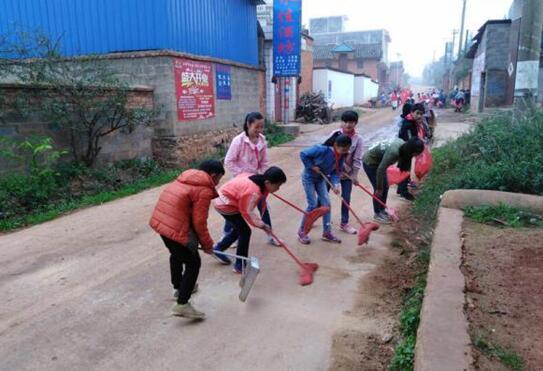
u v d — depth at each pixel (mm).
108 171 9125
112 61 10562
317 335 3664
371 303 4164
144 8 10336
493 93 22609
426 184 7977
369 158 6402
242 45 14484
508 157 6805
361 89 37344
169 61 10312
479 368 2621
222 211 4590
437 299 3410
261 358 3379
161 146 10719
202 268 5008
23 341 3623
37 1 10914
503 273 3865
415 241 5637
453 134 15320
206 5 12062
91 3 10602
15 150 7625
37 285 4625
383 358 3354
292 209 7266
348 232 6070
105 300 4289
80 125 8547
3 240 6023
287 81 21281
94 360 3377
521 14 8531
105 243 5820
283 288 4492
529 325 3074
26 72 7938
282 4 17156
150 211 7250
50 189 7688
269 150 13930
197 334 3705
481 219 5285
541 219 5219
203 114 11898
